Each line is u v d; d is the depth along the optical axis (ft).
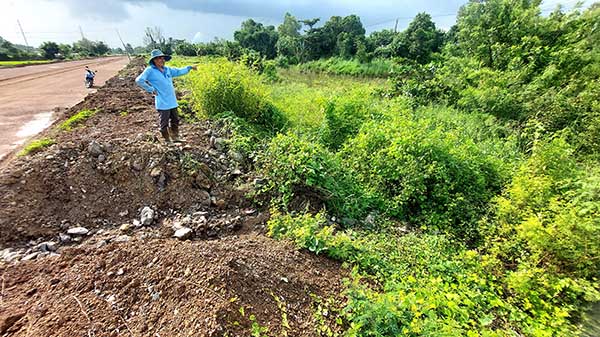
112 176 14.73
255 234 13.29
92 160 15.01
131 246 10.69
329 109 23.79
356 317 9.04
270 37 143.74
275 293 9.66
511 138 23.88
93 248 11.00
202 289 8.70
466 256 13.24
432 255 12.97
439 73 37.29
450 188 16.90
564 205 13.24
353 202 16.10
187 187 15.14
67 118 27.22
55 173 14.10
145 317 8.37
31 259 11.06
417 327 8.57
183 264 9.59
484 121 28.45
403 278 11.29
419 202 16.88
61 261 10.50
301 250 12.20
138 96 34.83
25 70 93.91
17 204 12.76
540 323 10.59
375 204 16.71
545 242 12.03
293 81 64.03
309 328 8.88
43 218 12.82
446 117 28.48
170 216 14.17
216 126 23.09
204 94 24.91
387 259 12.63
